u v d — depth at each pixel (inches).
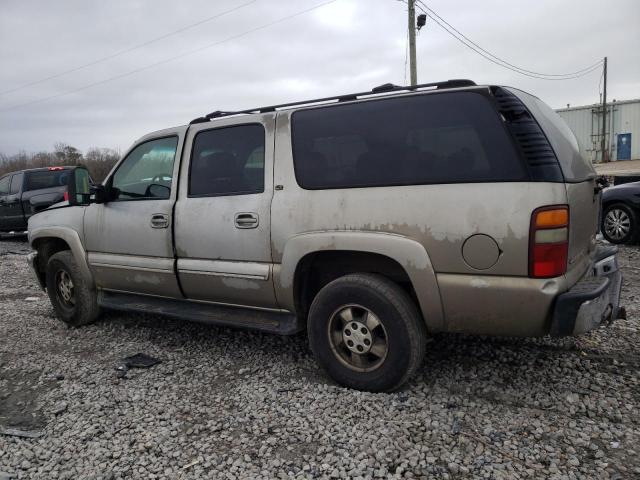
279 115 151.9
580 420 117.6
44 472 110.0
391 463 105.3
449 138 125.3
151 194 180.9
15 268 375.9
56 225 210.2
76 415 133.7
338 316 139.7
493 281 118.3
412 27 748.6
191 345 183.3
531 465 102.2
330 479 101.5
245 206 152.9
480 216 118.1
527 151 116.7
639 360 148.4
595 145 1421.0
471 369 147.6
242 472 105.2
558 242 113.9
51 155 1814.7
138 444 117.5
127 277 188.1
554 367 145.7
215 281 161.6
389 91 138.9
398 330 129.6
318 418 124.0
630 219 336.8
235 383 148.8
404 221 126.9
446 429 116.3
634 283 240.8
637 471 99.0
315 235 138.9
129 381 153.9
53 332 208.2
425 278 124.9
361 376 136.2
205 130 166.7
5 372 167.8
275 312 155.9
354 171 136.5
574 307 113.5
